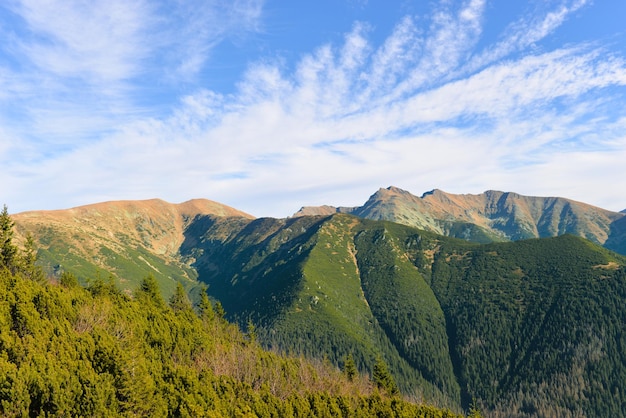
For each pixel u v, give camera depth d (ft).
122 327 245.65
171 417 195.72
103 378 174.91
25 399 151.23
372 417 306.55
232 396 235.40
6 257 293.43
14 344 177.37
